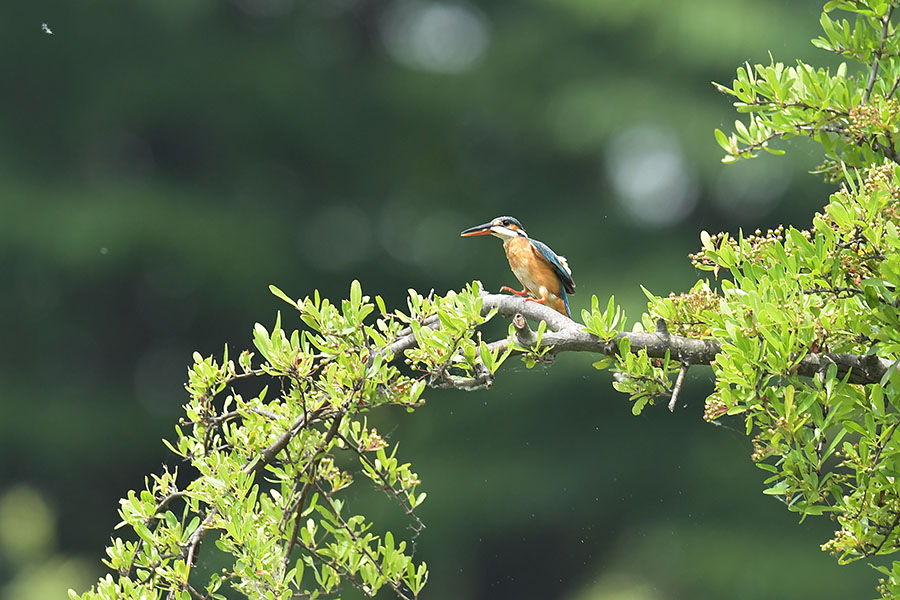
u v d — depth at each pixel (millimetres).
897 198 3566
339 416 3881
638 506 16656
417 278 19750
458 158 20328
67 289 18625
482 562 17172
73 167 20094
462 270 19391
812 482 3668
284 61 20375
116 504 18797
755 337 3654
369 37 21891
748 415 3854
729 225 18812
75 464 18422
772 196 18125
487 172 20328
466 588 17219
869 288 3525
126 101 19359
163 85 19281
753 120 4512
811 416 3660
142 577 3994
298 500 4082
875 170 3719
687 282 17703
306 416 3949
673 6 17859
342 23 21734
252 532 3879
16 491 18344
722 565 15648
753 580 15461
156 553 3992
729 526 16250
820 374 3734
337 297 19672
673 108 17594
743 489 16297
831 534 16000
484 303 4344
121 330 19297
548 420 17172
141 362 19672
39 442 18016
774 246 3941
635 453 16734
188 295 18859
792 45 16797
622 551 16578
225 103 19641
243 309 18922
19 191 18234
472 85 19703
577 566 16875
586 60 19156
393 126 20500
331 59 21406
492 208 19531
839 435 3596
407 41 22188
